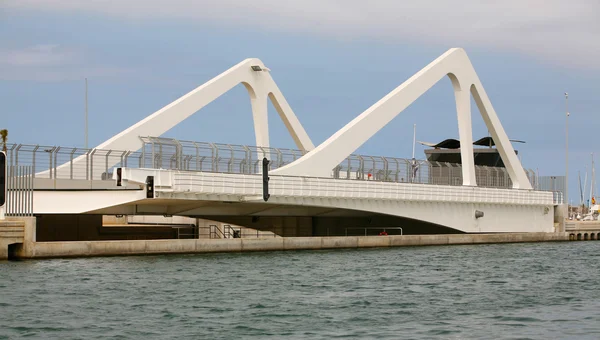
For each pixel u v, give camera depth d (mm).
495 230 76375
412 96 68438
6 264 42688
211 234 70938
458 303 33125
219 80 68312
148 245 49844
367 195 63531
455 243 69438
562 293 36500
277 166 60531
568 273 45062
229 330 27094
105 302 31766
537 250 64125
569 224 84812
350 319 29203
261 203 58781
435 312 30891
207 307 31109
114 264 43781
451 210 71625
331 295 34688
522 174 80250
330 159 62188
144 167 53094
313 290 36031
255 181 57125
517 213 79188
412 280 40312
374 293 35562
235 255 51438
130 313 29641
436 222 70125
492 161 86438
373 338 26125
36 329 26797
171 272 40906
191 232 71875
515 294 35969
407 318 29578
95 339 25562
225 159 56812
